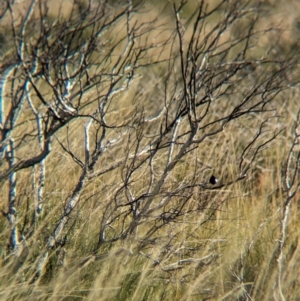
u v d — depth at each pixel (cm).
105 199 1645
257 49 3044
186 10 3741
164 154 1936
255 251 1664
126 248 1484
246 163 2127
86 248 1573
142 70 2856
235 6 2255
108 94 1769
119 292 1471
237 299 1499
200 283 1521
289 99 2581
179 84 2580
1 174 1608
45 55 1825
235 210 1823
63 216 1545
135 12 2372
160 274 1516
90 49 1973
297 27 3319
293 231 1723
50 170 1852
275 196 2003
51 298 1392
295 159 2170
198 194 1761
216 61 2325
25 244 1515
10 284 1426
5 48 2280
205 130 2236
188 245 1627
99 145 1669
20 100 1773
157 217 1549
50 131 1591
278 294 1478
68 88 1842
